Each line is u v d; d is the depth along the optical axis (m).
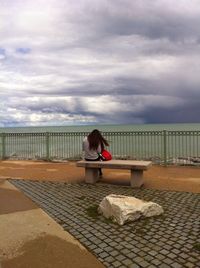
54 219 3.79
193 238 3.14
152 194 4.93
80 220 3.73
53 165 8.19
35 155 9.67
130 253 2.85
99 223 3.62
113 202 3.73
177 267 2.59
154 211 3.79
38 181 6.04
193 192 5.02
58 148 9.80
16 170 7.46
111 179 6.16
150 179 6.16
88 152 5.96
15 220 3.77
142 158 8.48
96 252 2.90
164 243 3.04
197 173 6.73
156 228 3.42
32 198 4.74
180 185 5.57
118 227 3.48
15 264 2.71
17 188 5.44
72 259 2.78
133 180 5.45
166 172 6.92
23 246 3.05
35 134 9.81
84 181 6.00
